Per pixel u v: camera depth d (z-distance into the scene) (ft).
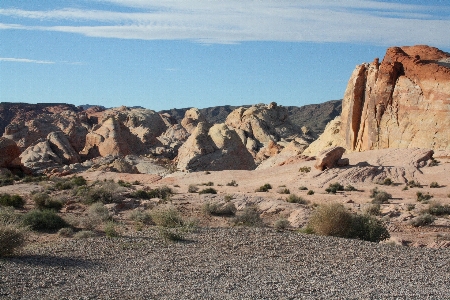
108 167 246.47
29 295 46.47
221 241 70.08
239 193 154.10
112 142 361.30
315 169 188.24
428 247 75.97
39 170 286.46
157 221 89.86
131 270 55.62
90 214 98.99
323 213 80.23
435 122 215.51
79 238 75.56
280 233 76.48
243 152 280.31
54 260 59.26
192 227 79.97
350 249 66.08
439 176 174.70
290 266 57.77
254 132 507.71
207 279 52.03
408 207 121.60
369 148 235.81
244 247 66.85
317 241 70.69
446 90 214.90
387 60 242.78
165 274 53.83
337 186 162.71
